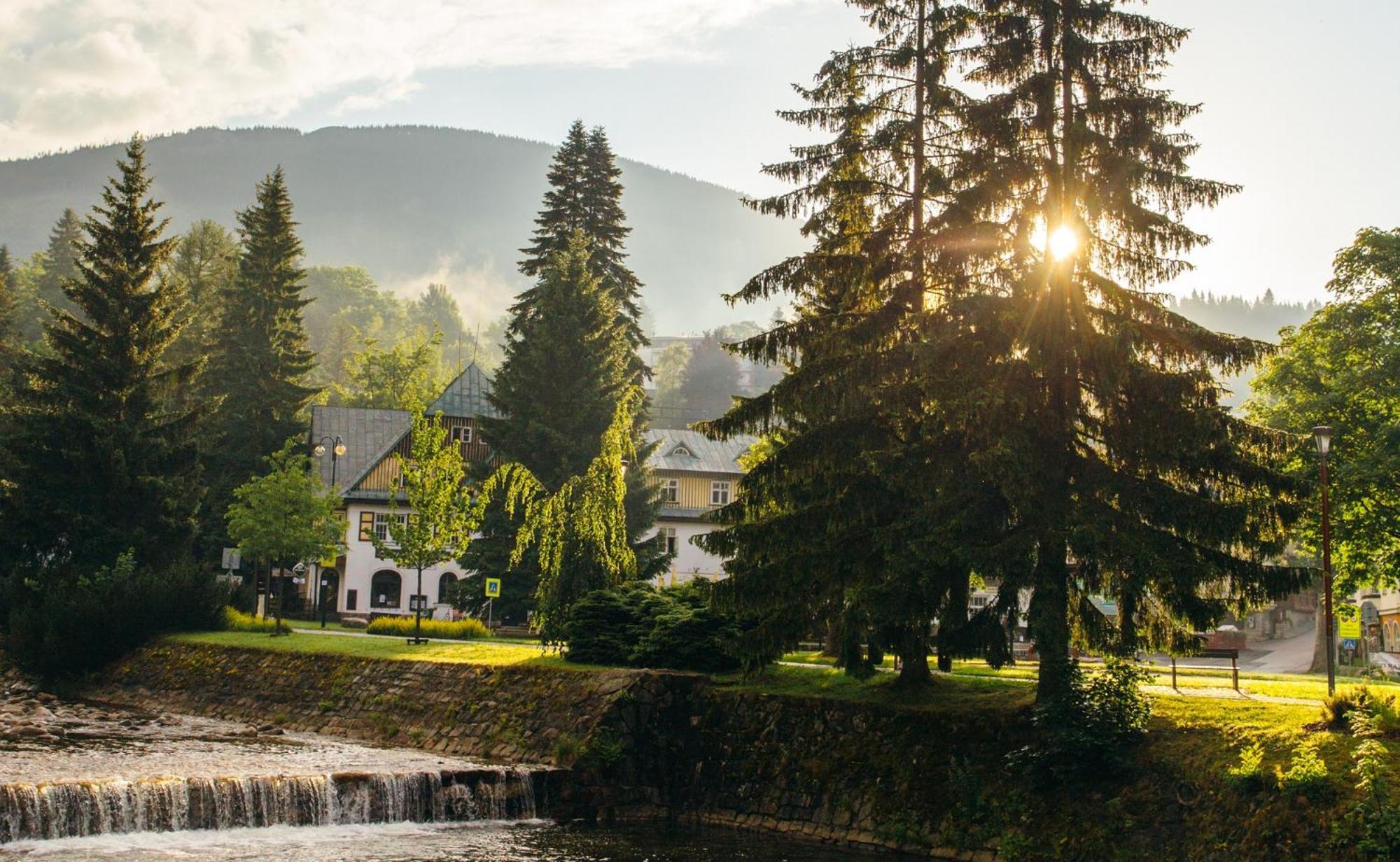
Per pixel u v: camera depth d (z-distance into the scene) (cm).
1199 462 2380
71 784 2442
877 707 2759
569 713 3123
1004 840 2331
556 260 6200
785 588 2684
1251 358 2416
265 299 7731
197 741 3300
